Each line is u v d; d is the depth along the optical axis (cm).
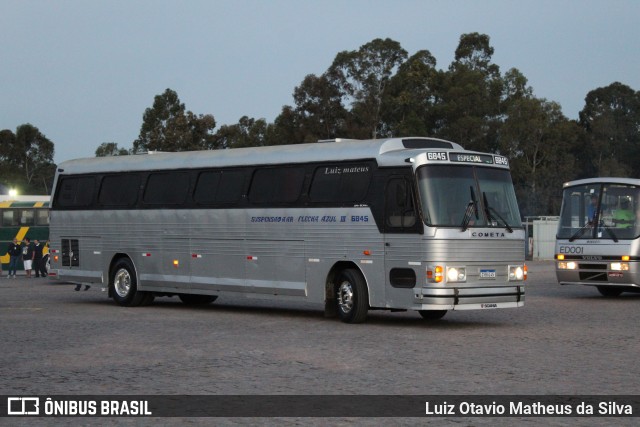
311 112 9031
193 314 2444
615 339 1802
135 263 2705
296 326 2092
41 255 4838
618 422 1023
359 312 2120
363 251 2111
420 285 1992
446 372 1383
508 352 1608
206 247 2506
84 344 1759
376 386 1263
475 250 2016
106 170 2822
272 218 2331
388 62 9206
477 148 9569
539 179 9481
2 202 5297
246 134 9875
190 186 2561
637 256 2825
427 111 9619
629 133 11225
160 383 1300
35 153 11481
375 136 9100
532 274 4662
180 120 8356
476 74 9800
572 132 9706
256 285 2370
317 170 2241
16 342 1798
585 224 2922
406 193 2030
